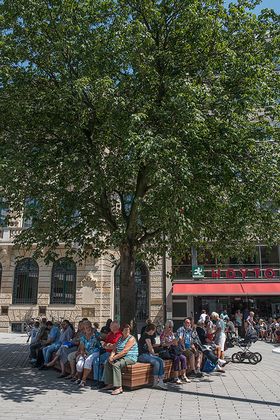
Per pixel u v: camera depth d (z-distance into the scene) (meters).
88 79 10.11
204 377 11.06
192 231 11.27
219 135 10.34
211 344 12.55
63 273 28.22
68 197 11.95
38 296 27.91
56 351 11.83
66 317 27.19
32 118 12.04
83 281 27.45
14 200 11.95
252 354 14.70
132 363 8.93
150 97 11.09
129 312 11.88
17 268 28.89
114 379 8.62
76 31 11.09
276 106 10.81
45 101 11.73
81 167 10.83
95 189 10.88
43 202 11.50
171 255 15.78
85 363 9.49
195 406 7.59
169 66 11.34
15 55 11.68
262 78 10.95
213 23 11.02
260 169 10.56
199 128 9.69
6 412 6.88
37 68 12.08
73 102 11.07
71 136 11.95
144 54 10.76
